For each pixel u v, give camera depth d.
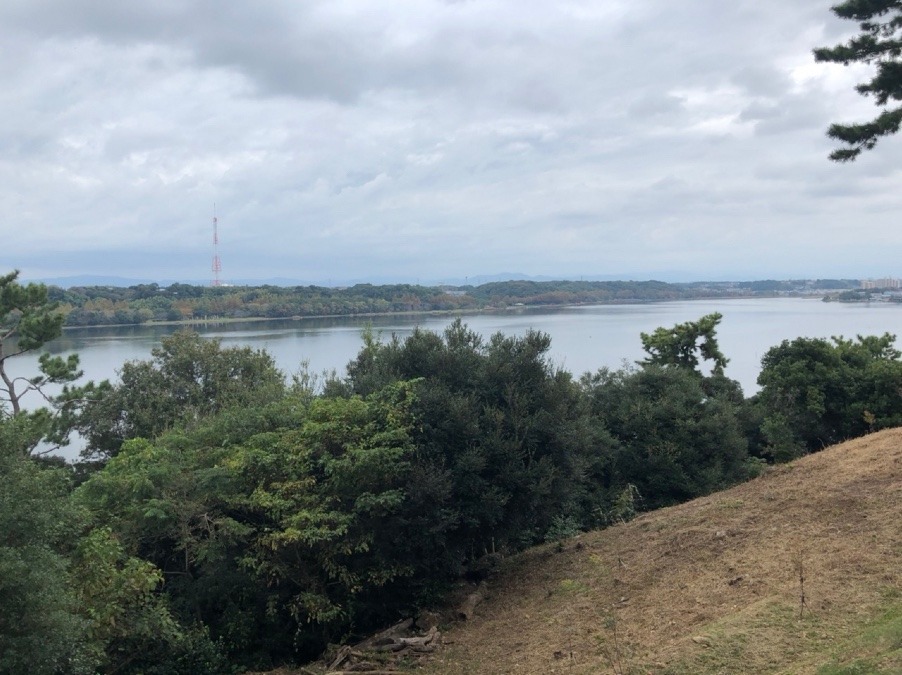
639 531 12.34
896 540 8.45
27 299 25.19
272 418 14.17
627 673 6.89
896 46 11.34
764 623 7.15
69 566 8.84
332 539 11.39
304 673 10.14
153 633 10.02
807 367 23.41
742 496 12.09
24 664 6.79
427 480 11.37
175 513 11.52
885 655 5.67
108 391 27.05
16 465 7.48
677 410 19.48
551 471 12.30
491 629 10.20
